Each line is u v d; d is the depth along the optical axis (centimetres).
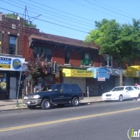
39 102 1911
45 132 997
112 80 3825
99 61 3562
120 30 3127
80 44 3291
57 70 2919
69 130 1038
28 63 2334
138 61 4281
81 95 2242
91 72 3136
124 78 4078
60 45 3022
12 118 1395
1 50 2484
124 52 3203
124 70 3825
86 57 3388
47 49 2912
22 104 2147
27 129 1055
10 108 1939
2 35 2502
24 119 1349
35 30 2798
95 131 1018
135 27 3108
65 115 1501
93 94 3484
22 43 2664
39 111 1766
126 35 3061
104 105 2166
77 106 2145
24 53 2677
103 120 1290
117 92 2662
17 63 2556
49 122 1228
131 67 3903
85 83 3369
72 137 913
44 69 2319
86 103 2462
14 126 1126
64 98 2084
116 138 902
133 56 3269
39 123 1202
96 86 3538
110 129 1059
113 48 3097
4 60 2453
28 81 2498
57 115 1505
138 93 2853
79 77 3234
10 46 2573
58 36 3062
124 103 2342
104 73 3297
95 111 1695
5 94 2564
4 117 1442
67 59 3145
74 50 3219
